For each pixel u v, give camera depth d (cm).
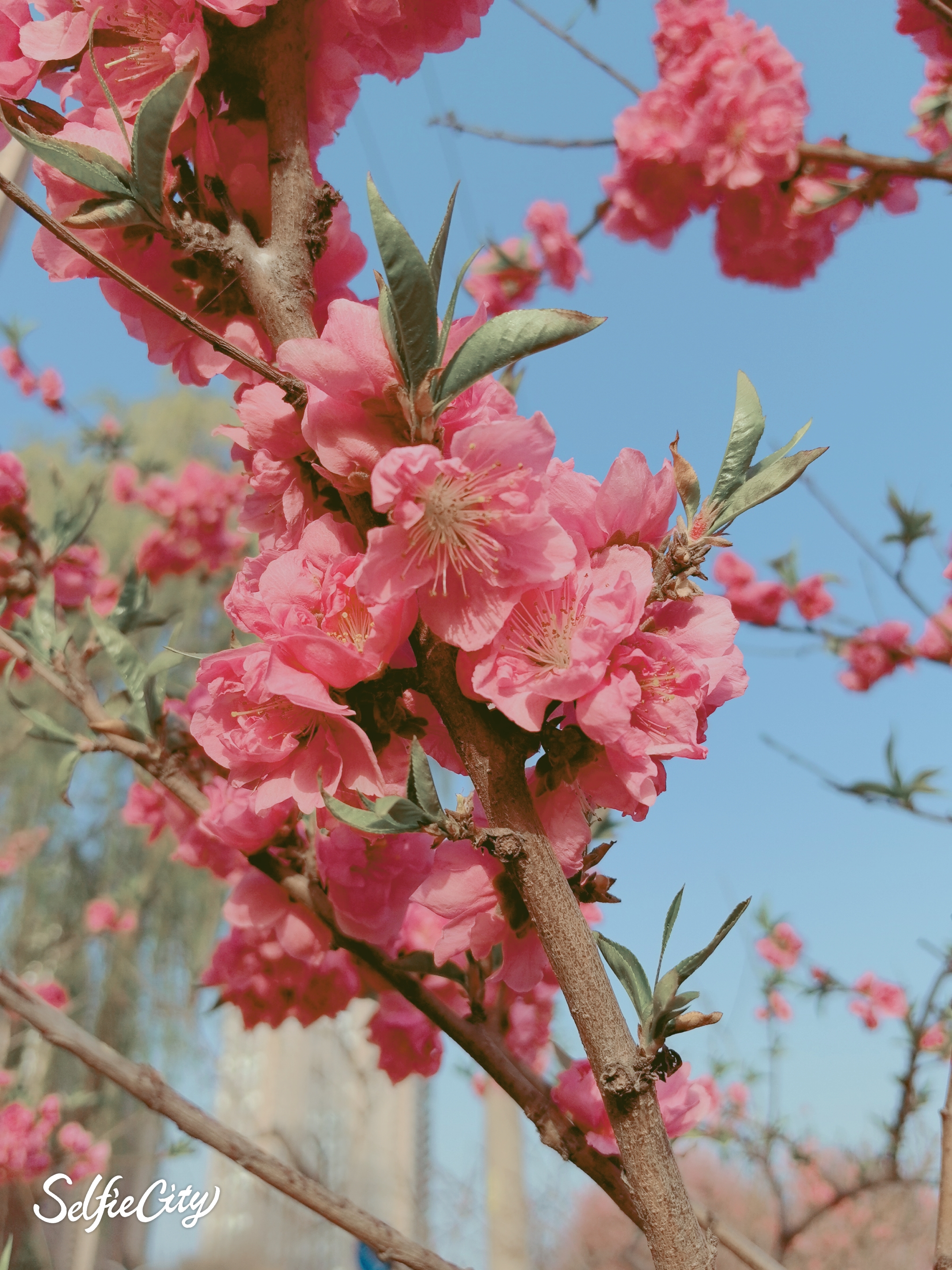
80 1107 121
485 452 20
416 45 29
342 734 21
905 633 93
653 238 65
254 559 24
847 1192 71
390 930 30
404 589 19
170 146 24
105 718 38
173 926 191
